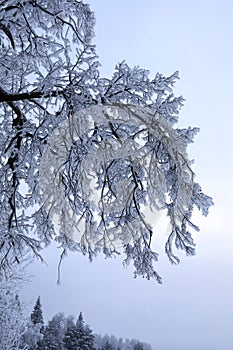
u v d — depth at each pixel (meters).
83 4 4.96
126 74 3.90
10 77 4.65
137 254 4.06
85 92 3.81
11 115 4.93
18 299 11.17
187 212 3.66
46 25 4.93
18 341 11.88
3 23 4.31
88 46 3.94
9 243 4.66
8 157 4.50
